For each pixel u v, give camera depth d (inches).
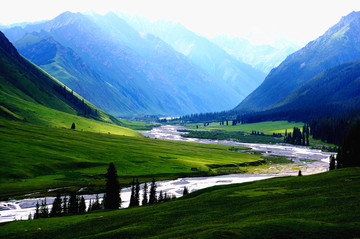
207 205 2178.9
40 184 4256.9
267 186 2657.5
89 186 4480.8
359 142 4296.3
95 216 2379.4
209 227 1512.1
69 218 2374.5
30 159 4992.6
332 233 1267.2
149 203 3440.0
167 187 4936.0
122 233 1637.6
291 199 1968.5
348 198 1765.5
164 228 1674.5
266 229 1363.2
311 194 2032.5
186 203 2378.2
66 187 4335.6
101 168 5472.4
